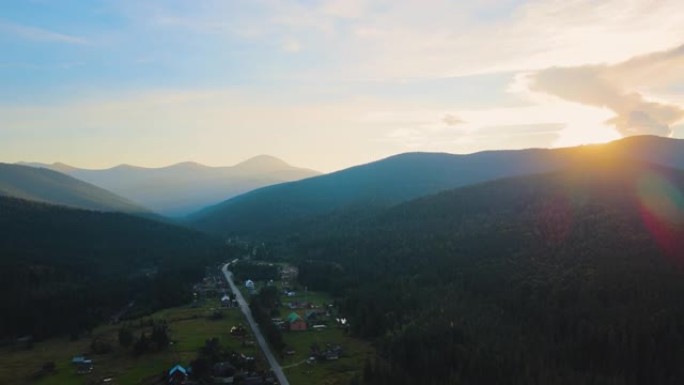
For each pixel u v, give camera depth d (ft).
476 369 462.60
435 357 487.61
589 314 536.83
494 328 552.00
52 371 540.11
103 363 555.69
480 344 506.07
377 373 476.13
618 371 459.32
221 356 539.29
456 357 482.69
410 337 537.65
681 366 447.42
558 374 455.63
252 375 493.77
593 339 490.90
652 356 460.14
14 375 536.01
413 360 501.15
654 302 527.40
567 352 496.64
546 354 493.77
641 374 454.81
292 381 487.61
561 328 533.96
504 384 444.55
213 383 481.87
